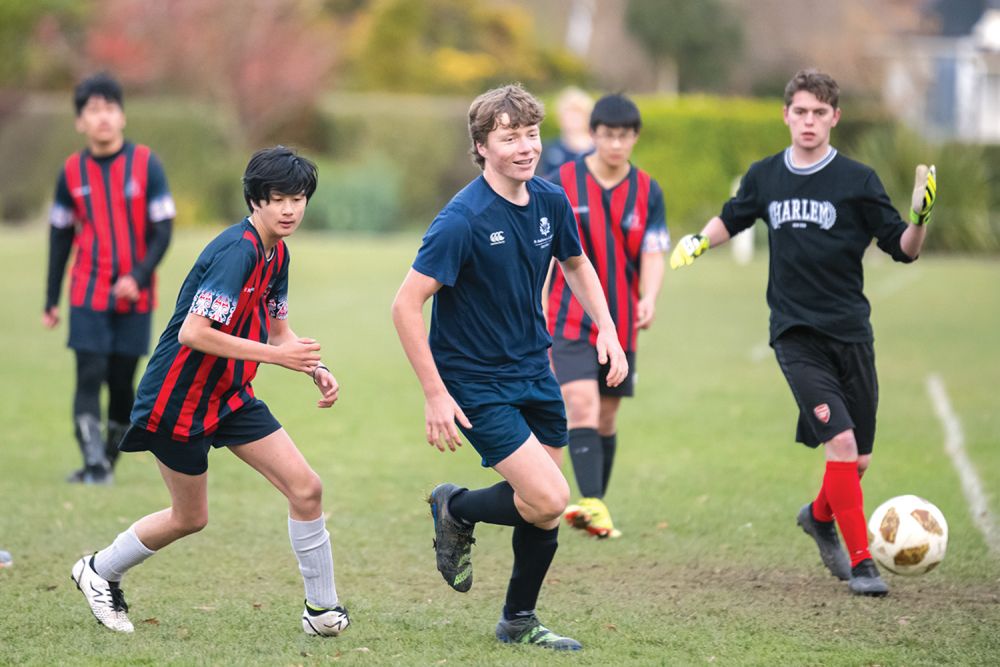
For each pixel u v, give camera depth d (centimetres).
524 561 1669
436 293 1656
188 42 11088
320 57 11431
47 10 10631
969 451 3084
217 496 2616
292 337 1748
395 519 2448
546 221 1664
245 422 1655
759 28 13512
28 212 10400
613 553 2217
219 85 11275
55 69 11406
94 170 2719
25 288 6172
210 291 1549
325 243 9094
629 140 2369
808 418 1991
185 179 10162
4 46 10662
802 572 2094
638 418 3531
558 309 2384
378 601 1900
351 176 10244
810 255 1983
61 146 10419
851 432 1969
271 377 4138
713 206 10000
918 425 3406
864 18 13688
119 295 2681
